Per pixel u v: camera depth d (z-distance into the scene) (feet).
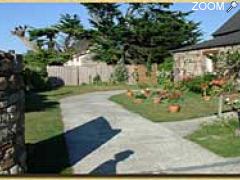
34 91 101.91
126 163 29.45
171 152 32.81
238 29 105.40
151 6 123.44
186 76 94.58
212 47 91.91
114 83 128.06
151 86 103.45
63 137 39.81
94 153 32.81
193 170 26.89
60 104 72.79
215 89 50.01
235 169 26.94
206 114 53.36
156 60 128.57
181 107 61.98
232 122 42.24
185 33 126.82
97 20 128.06
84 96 90.48
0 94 19.60
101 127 46.16
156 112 58.44
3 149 19.72
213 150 32.89
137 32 123.75
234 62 48.65
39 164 28.91
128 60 131.34
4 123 19.98
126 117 54.44
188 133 41.06
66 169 27.68
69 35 135.23
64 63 135.95
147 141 37.65
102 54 131.85
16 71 22.00
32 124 47.44
